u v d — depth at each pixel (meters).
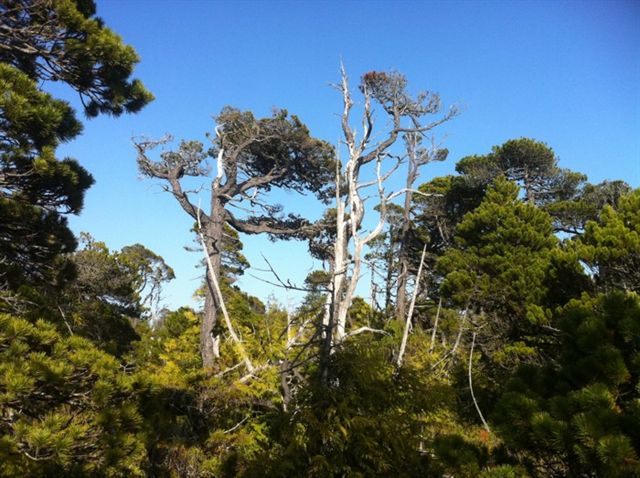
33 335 5.82
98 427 5.41
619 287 10.80
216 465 8.16
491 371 10.75
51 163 7.40
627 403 4.00
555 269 11.67
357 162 8.25
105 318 19.83
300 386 5.69
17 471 4.97
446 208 29.75
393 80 15.94
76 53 8.08
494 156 28.25
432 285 25.11
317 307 6.03
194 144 22.61
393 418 5.27
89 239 23.77
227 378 10.25
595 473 3.80
